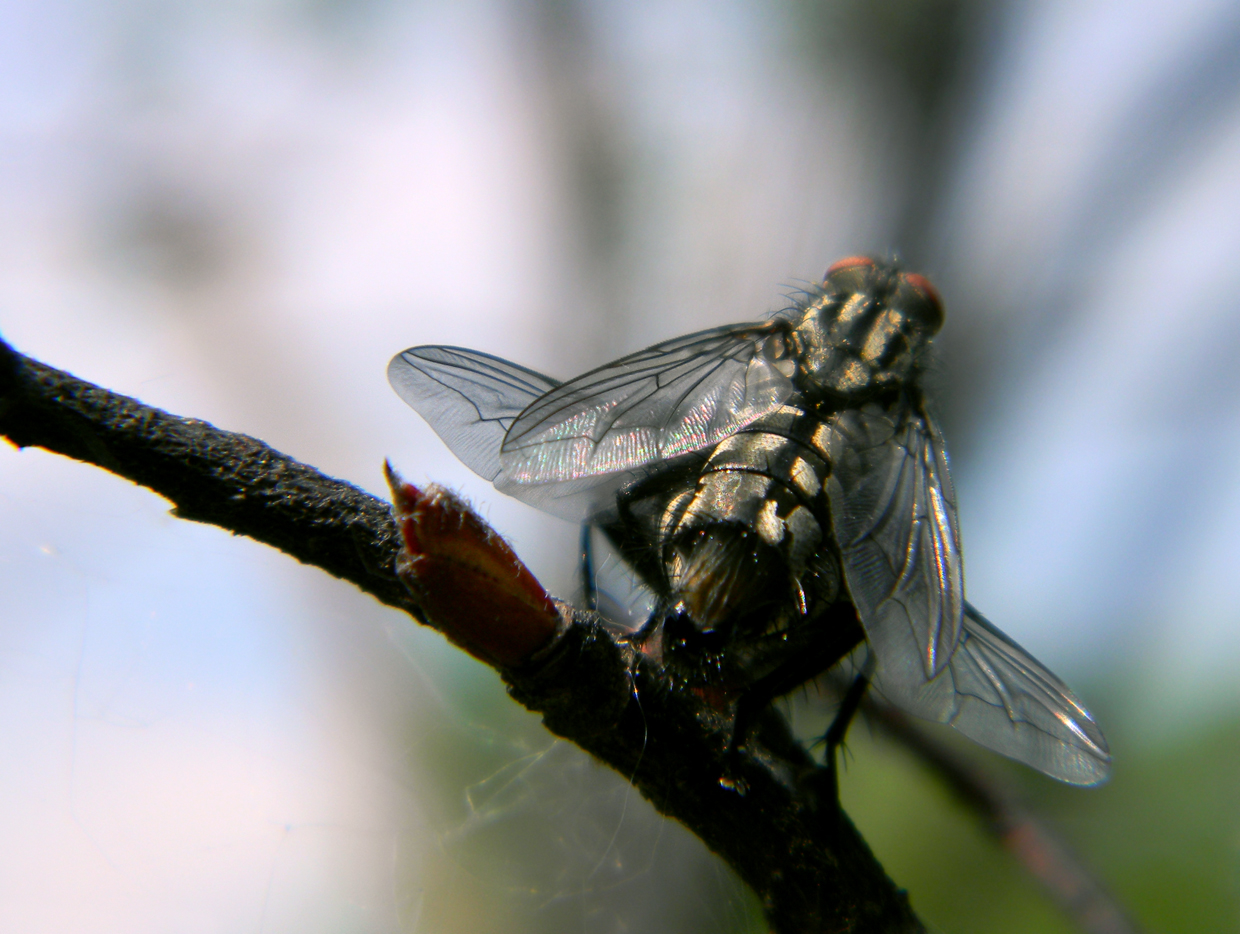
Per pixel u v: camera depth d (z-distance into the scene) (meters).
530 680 0.09
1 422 0.09
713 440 0.10
